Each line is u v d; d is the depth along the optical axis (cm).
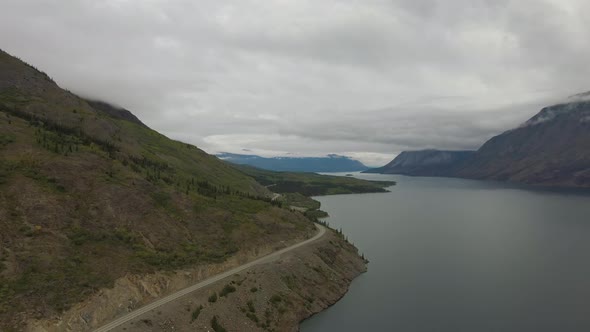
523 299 11781
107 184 11538
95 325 7431
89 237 9519
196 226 12444
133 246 9988
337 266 14000
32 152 11425
